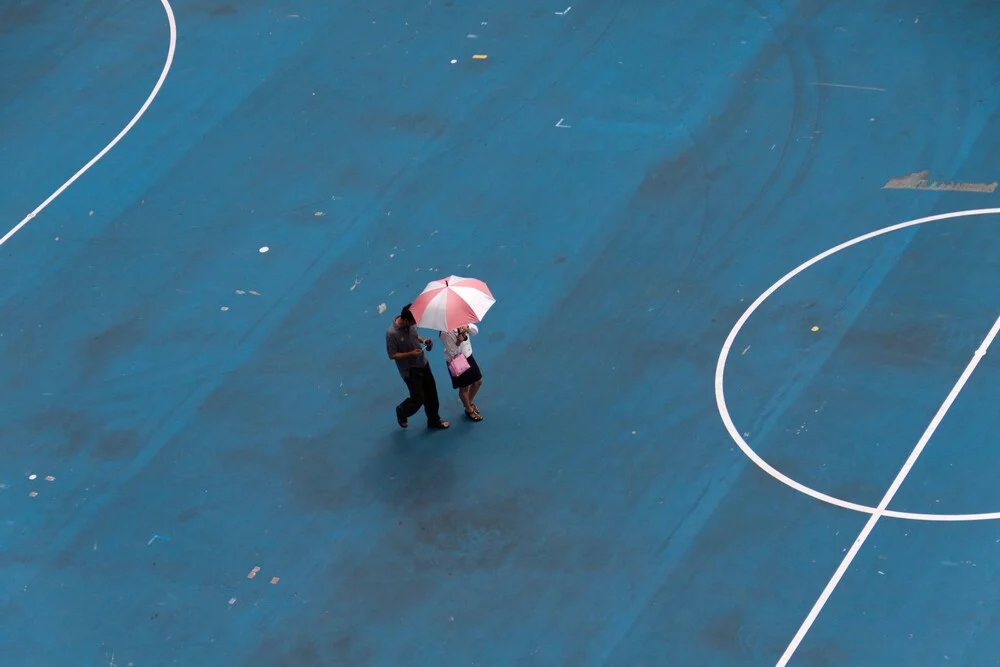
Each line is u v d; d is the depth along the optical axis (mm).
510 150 31266
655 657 21281
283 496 24500
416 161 31281
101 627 22609
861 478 23484
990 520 22562
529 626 21953
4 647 22438
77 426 26156
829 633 21281
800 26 33531
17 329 28328
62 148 32719
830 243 27953
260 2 36625
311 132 32438
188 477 25000
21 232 30609
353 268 28844
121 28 36219
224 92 33844
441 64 33906
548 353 26516
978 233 27625
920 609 21422
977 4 33406
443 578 22828
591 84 32781
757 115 31266
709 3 34656
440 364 26812
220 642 22234
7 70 35219
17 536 24203
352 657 21812
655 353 26234
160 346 27625
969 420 24203
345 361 26875
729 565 22438
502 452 24797
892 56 32281
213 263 29344
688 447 24406
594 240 28766
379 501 24219
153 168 31938
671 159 30469
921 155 29625
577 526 23344
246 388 26578
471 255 28766
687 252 28219
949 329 25859
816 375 25359
